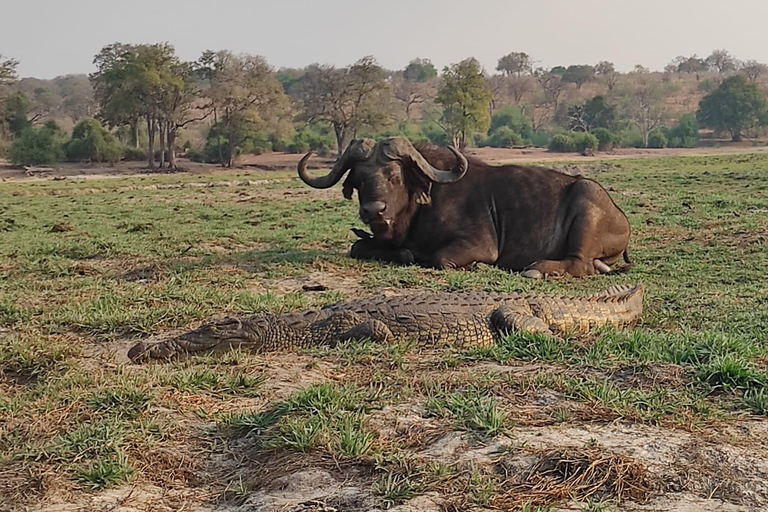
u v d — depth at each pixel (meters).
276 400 6.26
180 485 5.02
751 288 11.18
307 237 16.33
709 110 96.38
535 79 139.62
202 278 11.47
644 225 17.91
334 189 33.59
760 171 35.03
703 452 4.93
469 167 13.52
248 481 4.98
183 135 94.19
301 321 7.88
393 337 7.71
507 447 5.04
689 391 5.99
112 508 4.66
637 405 5.71
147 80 63.66
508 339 7.40
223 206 25.03
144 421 5.70
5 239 16.30
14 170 65.25
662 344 7.16
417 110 124.69
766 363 6.69
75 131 71.56
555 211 12.96
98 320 8.76
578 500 4.48
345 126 75.38
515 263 12.92
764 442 5.15
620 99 109.88
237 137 71.81
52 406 6.08
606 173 40.72
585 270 12.61
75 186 40.56
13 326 8.78
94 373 6.93
